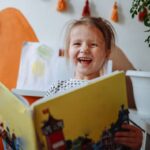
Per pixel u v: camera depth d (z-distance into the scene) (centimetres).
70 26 90
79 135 42
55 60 111
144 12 113
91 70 79
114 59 113
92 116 44
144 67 116
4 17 114
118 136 48
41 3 113
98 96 44
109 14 114
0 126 56
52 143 39
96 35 78
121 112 48
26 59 112
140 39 116
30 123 37
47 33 114
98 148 45
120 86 47
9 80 114
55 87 81
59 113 39
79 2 113
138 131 54
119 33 114
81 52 78
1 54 114
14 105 43
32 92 108
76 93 41
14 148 49
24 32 114
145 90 86
